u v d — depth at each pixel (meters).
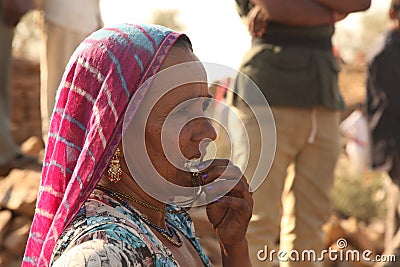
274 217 4.66
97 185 2.03
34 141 7.00
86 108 1.96
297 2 4.68
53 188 2.00
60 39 6.08
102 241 1.77
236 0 4.90
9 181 5.88
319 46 4.81
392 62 6.21
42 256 1.93
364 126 11.79
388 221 6.40
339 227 7.06
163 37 2.00
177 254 2.12
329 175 4.93
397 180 6.28
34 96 9.08
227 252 2.28
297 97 4.73
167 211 2.22
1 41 6.38
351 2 4.78
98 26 6.35
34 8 6.20
